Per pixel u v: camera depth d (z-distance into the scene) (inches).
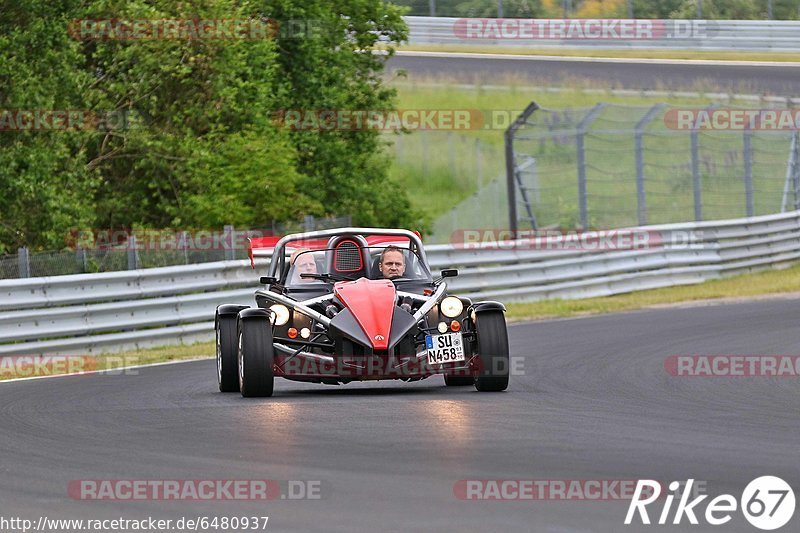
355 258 1128.8
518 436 784.3
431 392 1051.9
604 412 905.5
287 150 2532.0
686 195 3563.0
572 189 3774.6
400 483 631.8
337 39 3011.8
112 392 1139.3
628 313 1958.7
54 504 609.0
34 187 2070.6
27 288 1578.5
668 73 4443.9
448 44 4975.4
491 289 2105.1
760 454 709.9
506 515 554.9
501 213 3941.9
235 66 2512.3
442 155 4407.0
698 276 2450.8
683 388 1063.6
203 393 1101.7
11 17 2146.9
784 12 5004.9
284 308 1051.3
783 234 2746.1
